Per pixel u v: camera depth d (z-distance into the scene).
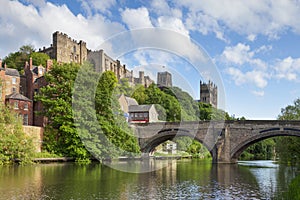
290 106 54.06
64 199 20.92
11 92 74.00
